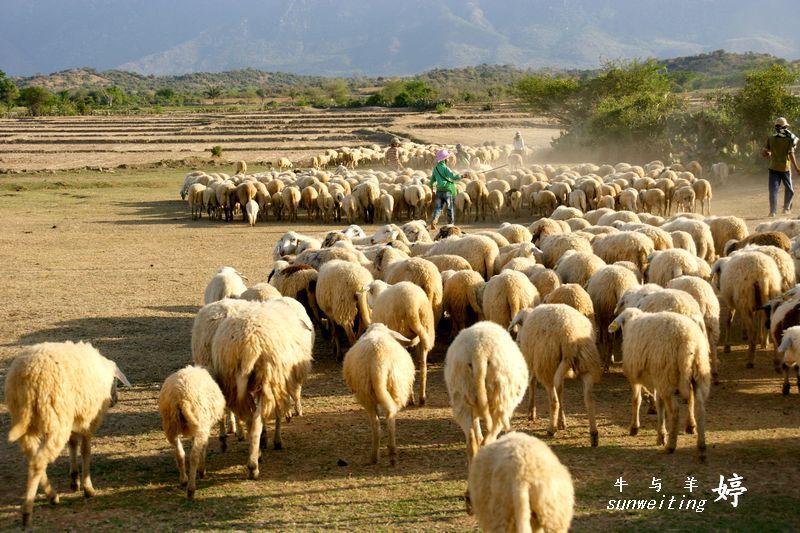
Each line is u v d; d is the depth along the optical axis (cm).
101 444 1004
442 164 2720
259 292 1273
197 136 8931
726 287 1271
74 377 804
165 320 1648
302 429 1048
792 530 707
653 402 1050
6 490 865
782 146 2500
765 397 1102
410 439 994
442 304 1341
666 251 1367
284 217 3425
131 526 764
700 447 872
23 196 4216
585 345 945
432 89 15325
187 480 871
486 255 1546
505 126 9194
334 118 11031
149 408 1134
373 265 1573
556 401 960
